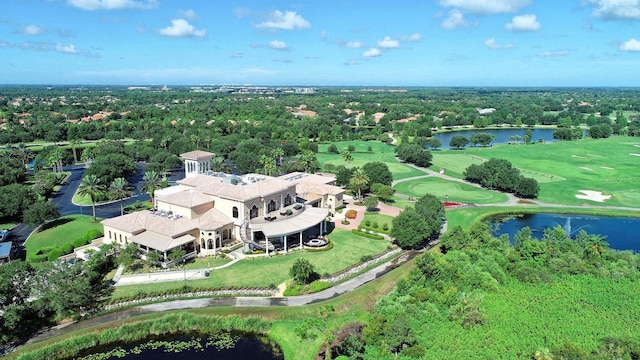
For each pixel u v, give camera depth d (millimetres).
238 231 94438
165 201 96125
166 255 82562
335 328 63938
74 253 89125
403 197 140125
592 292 74625
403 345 59906
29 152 184625
